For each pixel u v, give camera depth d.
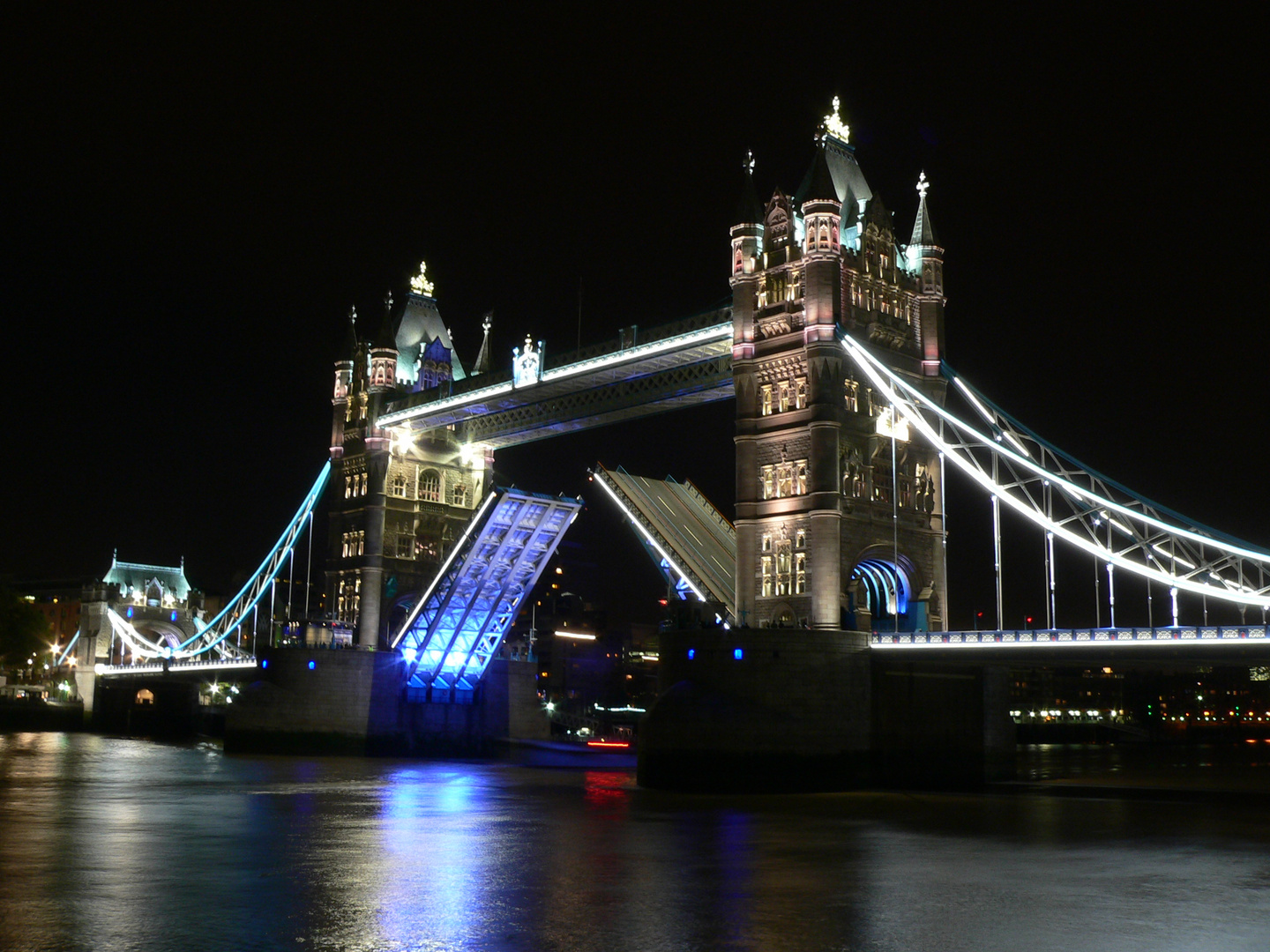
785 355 77.94
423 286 121.38
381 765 96.31
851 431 76.94
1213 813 60.97
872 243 80.94
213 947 29.91
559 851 45.91
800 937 31.27
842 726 69.81
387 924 32.56
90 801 65.19
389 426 111.81
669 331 86.50
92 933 31.19
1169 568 71.94
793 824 54.16
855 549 75.69
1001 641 67.00
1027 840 49.47
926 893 37.38
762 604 77.06
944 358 83.19
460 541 95.50
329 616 114.31
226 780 80.44
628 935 31.34
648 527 87.00
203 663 137.62
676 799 65.38
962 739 74.75
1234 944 30.94
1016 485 70.62
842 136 84.25
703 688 69.88
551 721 148.75
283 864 42.62
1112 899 36.62
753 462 78.75
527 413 105.44
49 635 182.75
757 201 81.75
